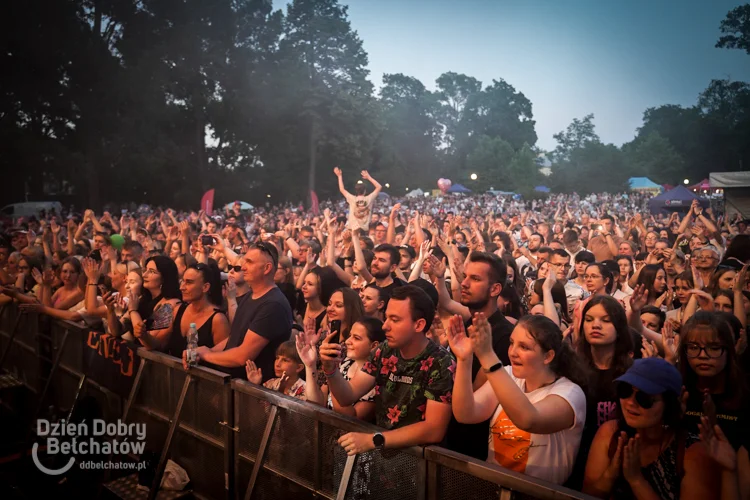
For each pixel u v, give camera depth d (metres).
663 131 100.38
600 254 10.41
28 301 7.18
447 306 4.71
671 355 4.06
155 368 4.76
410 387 3.17
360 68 65.69
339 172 11.55
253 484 3.81
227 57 58.09
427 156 106.75
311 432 3.50
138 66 48.72
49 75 45.75
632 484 2.55
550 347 2.93
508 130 121.69
